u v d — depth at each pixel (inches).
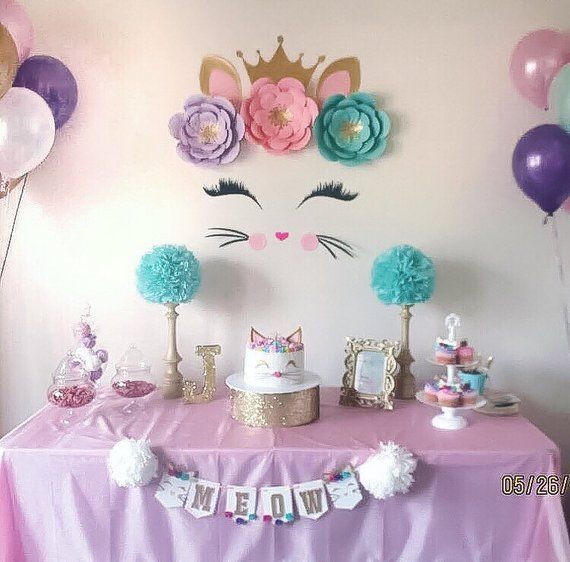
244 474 65.8
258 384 72.9
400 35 84.0
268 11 83.9
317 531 66.4
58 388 73.2
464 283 86.5
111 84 84.9
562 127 74.2
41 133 71.8
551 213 78.5
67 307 87.4
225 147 83.7
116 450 64.1
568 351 87.2
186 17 84.2
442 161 85.3
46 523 66.7
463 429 71.1
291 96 83.3
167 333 87.4
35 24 84.4
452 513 66.5
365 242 86.2
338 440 67.6
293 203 85.9
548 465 65.3
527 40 78.5
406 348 81.7
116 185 86.0
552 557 63.2
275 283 86.9
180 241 86.7
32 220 86.4
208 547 66.7
